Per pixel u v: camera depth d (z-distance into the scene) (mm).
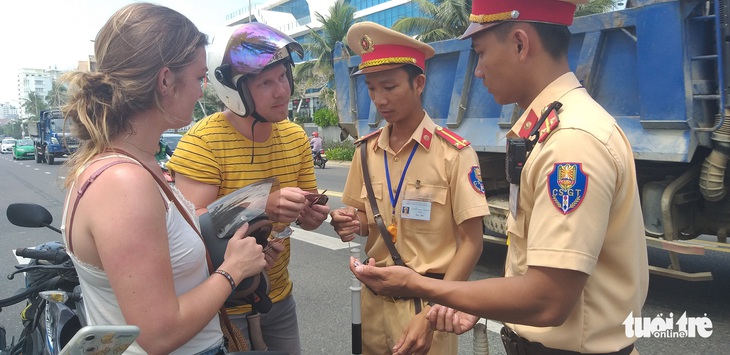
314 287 4652
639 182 4020
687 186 3809
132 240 1108
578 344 1315
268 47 1724
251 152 1967
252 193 1618
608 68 3877
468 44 4730
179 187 1895
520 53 1362
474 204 1904
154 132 1301
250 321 1904
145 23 1228
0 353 2727
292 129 2176
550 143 1247
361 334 2172
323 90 27312
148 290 1110
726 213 3816
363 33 1941
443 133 2014
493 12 1362
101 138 1214
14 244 6426
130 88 1202
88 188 1155
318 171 17156
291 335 2156
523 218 1382
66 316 2066
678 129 3492
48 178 15805
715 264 4855
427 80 5336
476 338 1765
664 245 3689
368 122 5770
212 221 1486
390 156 2098
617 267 1298
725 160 3479
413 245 2039
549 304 1190
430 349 1984
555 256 1164
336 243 6191
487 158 5000
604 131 1219
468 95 4910
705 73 3547
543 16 1330
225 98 1796
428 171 1990
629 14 3617
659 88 3516
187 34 1292
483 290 1270
